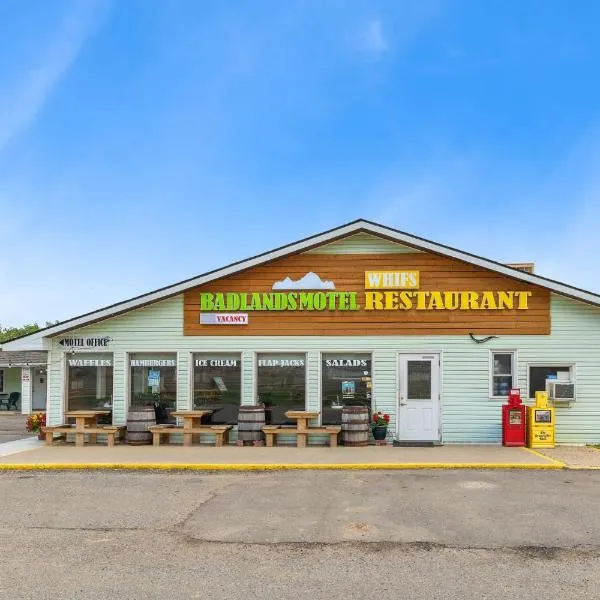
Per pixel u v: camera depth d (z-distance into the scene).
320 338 15.38
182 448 14.44
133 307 15.59
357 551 6.92
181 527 7.91
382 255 15.40
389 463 12.24
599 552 6.86
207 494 9.81
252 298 15.53
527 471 11.73
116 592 5.72
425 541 7.28
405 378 15.24
